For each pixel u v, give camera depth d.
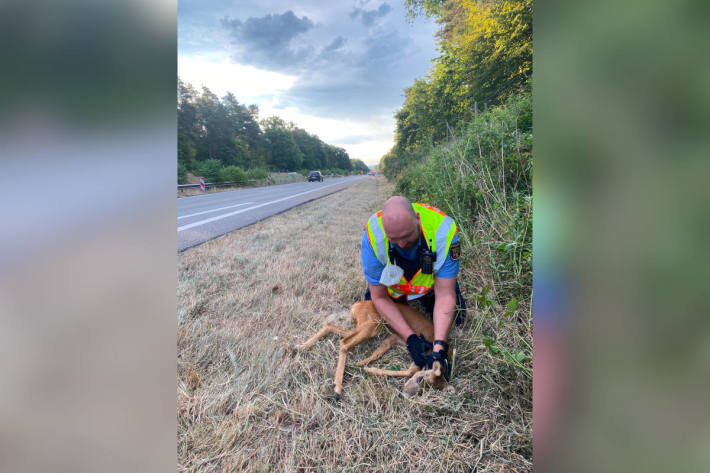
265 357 1.89
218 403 1.54
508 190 3.07
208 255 4.01
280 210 8.59
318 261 3.74
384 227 1.65
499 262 2.37
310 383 1.71
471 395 1.55
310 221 6.52
